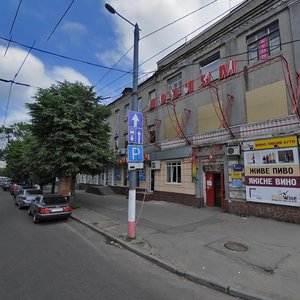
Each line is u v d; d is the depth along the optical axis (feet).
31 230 34.68
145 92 71.00
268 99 38.19
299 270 17.97
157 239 26.68
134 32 31.01
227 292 15.53
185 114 54.03
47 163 49.57
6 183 154.61
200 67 52.47
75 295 15.05
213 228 30.83
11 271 19.06
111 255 23.20
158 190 60.44
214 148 45.68
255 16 41.19
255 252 21.81
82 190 110.32
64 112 47.93
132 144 27.96
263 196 36.50
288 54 36.14
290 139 33.81
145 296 15.02
